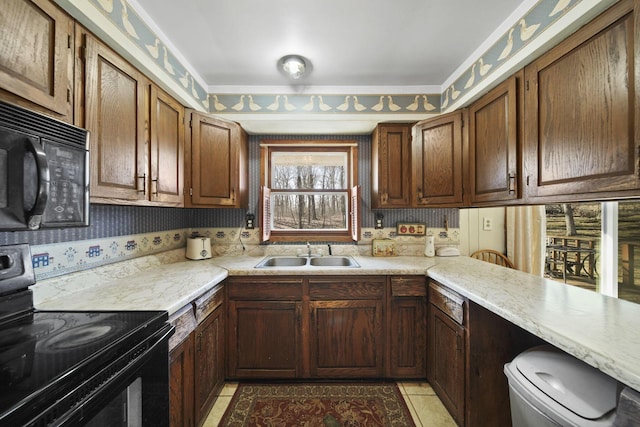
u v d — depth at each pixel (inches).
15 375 24.2
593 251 83.5
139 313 40.8
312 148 103.5
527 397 36.3
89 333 33.5
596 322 38.3
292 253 99.3
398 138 89.3
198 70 79.7
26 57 33.3
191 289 54.0
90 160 42.9
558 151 45.5
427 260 88.0
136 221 70.1
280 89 89.0
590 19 40.3
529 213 95.7
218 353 67.4
